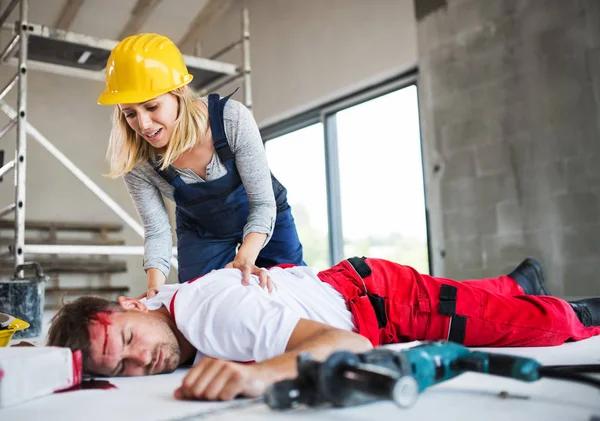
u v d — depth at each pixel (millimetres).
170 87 1682
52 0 6457
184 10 6883
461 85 4324
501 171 4059
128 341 1236
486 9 4148
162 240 1988
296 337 1148
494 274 4090
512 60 3996
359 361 815
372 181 5207
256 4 6395
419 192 4762
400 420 825
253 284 1354
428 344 999
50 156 7133
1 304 2729
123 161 1832
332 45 5441
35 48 3787
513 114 3988
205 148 1844
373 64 5020
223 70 4254
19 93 3469
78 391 1129
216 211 2025
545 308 1623
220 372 964
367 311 1519
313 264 5809
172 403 988
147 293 1464
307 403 853
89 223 7195
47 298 6781
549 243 3781
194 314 1259
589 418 813
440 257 4453
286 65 5969
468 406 902
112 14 6844
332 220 5566
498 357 962
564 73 3713
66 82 7355
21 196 3414
